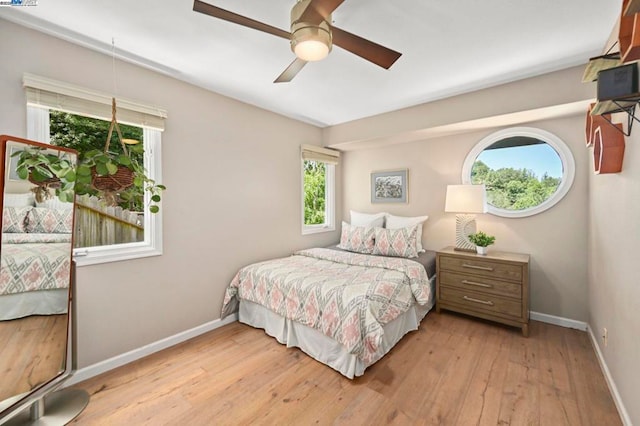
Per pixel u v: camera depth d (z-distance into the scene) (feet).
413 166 12.23
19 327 4.41
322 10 3.84
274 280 8.20
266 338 8.29
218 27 5.76
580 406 5.36
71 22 5.58
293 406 5.49
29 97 5.53
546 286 9.23
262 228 10.52
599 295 6.98
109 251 6.89
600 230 6.84
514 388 5.90
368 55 5.05
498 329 8.66
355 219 13.29
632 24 3.42
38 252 4.65
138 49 6.55
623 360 5.10
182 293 8.12
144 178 6.19
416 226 10.91
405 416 5.19
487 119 8.91
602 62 4.33
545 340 7.93
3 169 4.09
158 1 4.99
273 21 5.57
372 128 11.51
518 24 5.70
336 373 6.55
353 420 5.12
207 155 8.70
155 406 5.51
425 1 5.04
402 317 8.04
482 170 10.44
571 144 8.70
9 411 4.16
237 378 6.38
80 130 6.73
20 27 5.51
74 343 5.18
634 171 4.65
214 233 8.93
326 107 10.53
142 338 7.28
